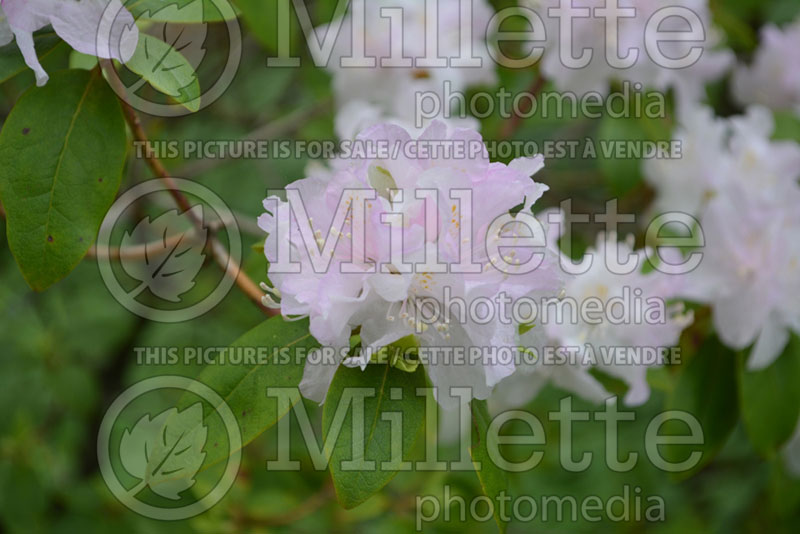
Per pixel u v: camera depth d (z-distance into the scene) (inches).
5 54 20.2
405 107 27.0
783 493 28.7
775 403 25.4
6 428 36.8
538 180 30.9
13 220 19.9
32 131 20.1
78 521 34.3
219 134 36.3
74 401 36.5
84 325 37.4
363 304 19.2
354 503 19.1
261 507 30.4
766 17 39.0
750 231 25.1
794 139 30.8
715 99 38.4
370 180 19.5
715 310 25.3
